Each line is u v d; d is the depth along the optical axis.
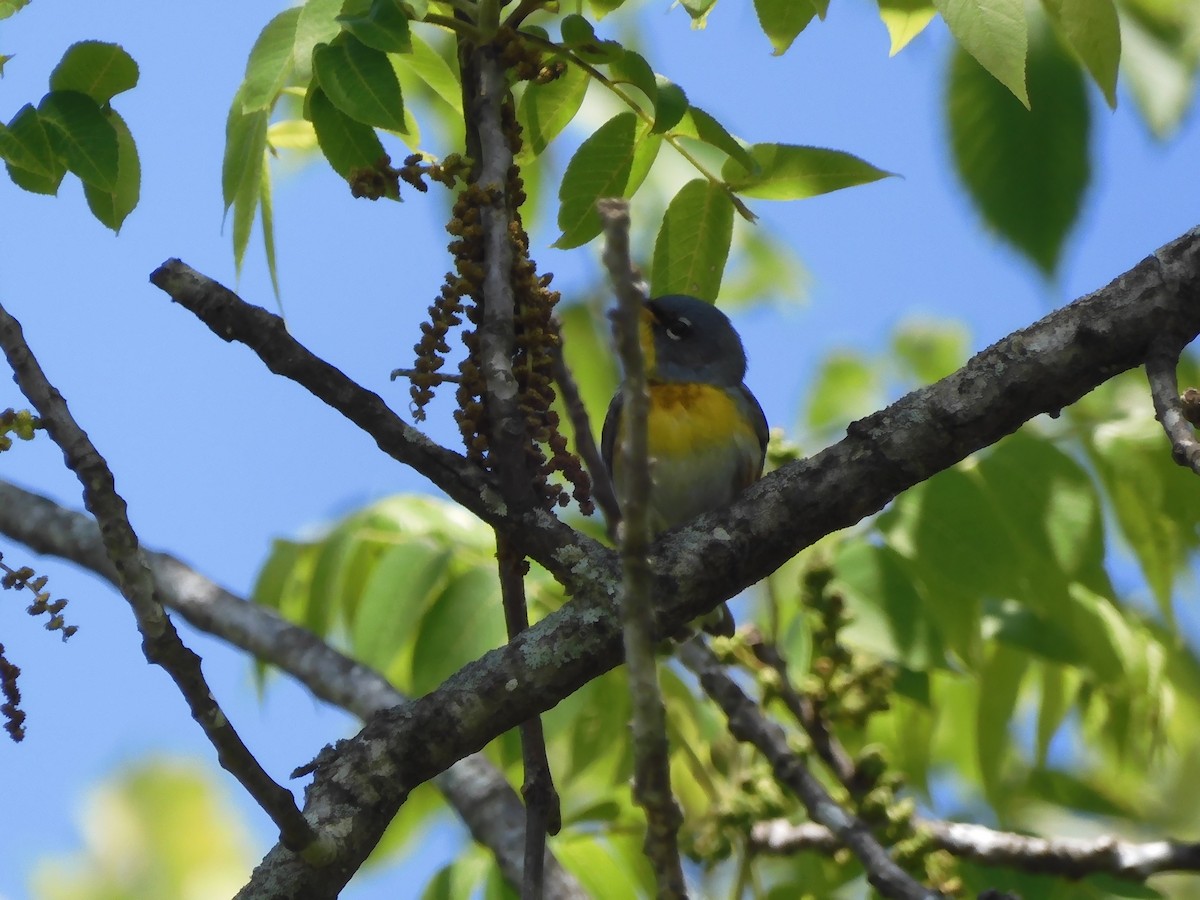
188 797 11.77
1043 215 7.53
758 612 11.02
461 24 7.16
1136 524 9.53
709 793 9.82
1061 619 8.77
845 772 9.12
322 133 7.05
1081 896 9.10
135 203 7.29
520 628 6.96
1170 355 6.49
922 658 8.84
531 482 6.95
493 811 9.12
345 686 9.12
